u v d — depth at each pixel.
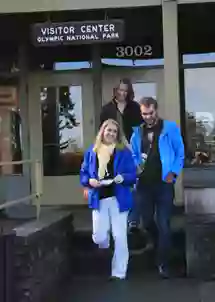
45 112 10.04
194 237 6.22
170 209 6.33
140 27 9.39
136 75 9.86
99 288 6.00
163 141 6.26
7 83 10.05
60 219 6.11
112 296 5.70
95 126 9.91
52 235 5.69
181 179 7.77
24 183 9.74
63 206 9.59
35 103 10.04
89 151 6.10
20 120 10.05
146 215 6.43
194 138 9.92
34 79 10.03
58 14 8.19
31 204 7.98
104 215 6.07
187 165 9.77
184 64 9.93
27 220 6.10
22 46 9.95
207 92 9.93
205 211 6.37
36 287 5.04
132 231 6.84
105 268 6.68
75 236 7.12
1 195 9.69
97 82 9.89
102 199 6.05
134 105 8.52
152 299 5.54
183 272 6.37
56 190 9.88
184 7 8.11
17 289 4.76
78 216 8.47
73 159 9.98
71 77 9.97
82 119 9.98
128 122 8.43
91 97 9.95
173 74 7.47
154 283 6.11
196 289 5.84
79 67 9.95
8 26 9.06
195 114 9.96
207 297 5.55
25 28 9.21
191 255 6.23
